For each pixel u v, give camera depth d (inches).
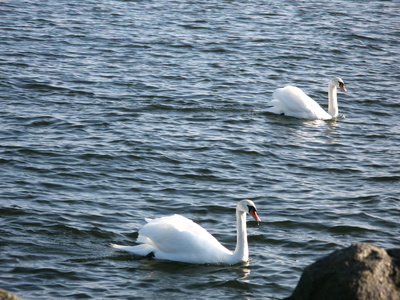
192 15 1457.9
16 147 743.7
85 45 1194.0
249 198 654.5
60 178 675.4
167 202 637.3
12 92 933.8
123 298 463.5
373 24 1478.8
